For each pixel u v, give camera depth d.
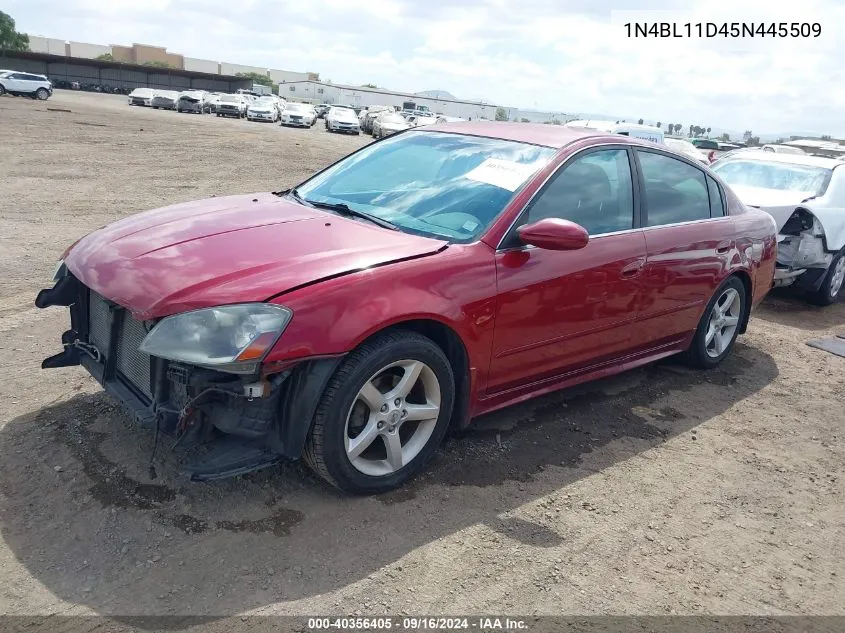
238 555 2.68
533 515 3.14
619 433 4.07
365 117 47.91
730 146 39.03
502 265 3.37
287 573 2.61
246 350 2.61
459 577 2.69
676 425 4.26
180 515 2.88
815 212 7.00
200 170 15.29
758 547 3.10
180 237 3.26
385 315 2.90
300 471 3.29
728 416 4.48
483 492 3.29
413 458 3.25
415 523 2.99
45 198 10.39
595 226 3.90
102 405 3.71
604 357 4.18
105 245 3.31
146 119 33.50
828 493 3.62
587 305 3.82
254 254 3.04
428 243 3.29
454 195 3.68
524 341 3.57
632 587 2.74
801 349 6.05
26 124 23.31
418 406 3.21
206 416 2.77
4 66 77.75
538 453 3.72
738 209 5.18
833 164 7.97
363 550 2.78
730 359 5.59
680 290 4.50
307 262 2.97
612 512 3.24
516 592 2.64
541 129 4.27
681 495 3.46
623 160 4.20
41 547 2.64
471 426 3.95
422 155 4.11
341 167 4.36
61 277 3.52
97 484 3.02
